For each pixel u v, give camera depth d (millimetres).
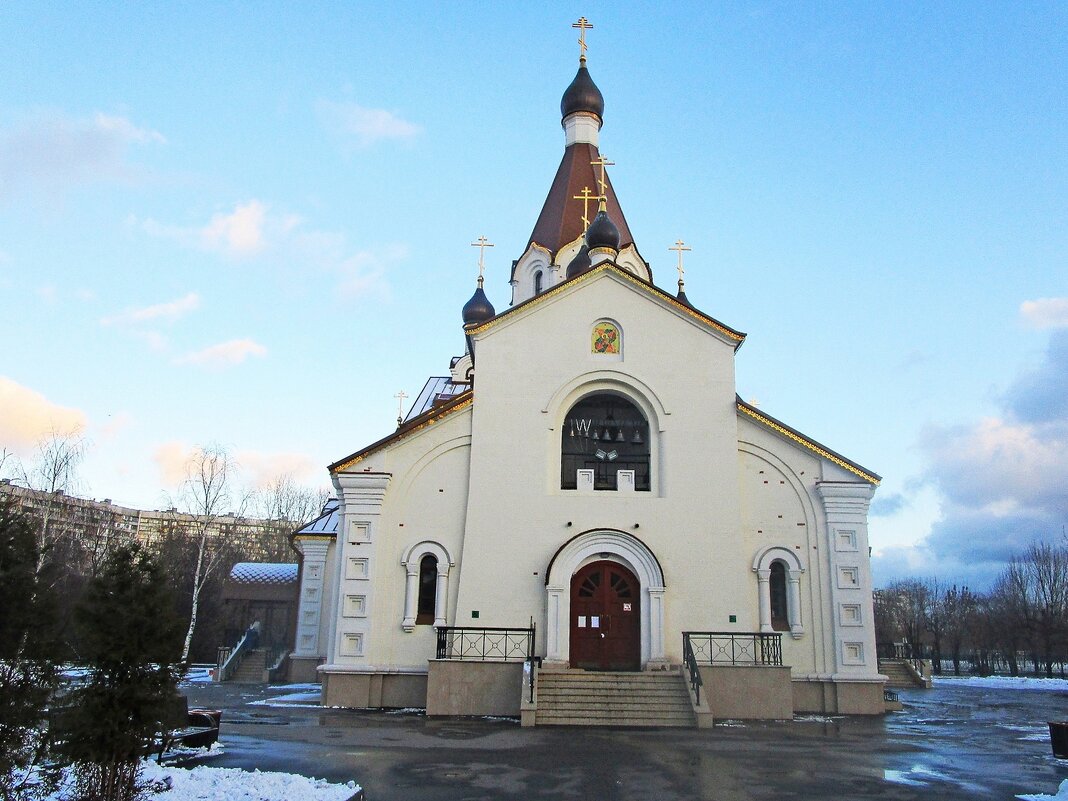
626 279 28328
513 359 27688
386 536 26297
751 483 26906
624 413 28000
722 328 27703
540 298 28109
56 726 9391
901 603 85062
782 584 26359
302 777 13039
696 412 27172
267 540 71062
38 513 40062
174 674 10195
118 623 9797
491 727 20766
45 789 10086
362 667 25125
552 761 15812
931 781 14500
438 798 12625
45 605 8820
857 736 20062
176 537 59781
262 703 26922
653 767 15367
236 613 52344
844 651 25344
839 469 26812
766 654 24797
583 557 25672
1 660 8594
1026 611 59125
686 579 25594
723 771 15094
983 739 19953
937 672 62938
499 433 26938
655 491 26625
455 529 26359
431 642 25484
